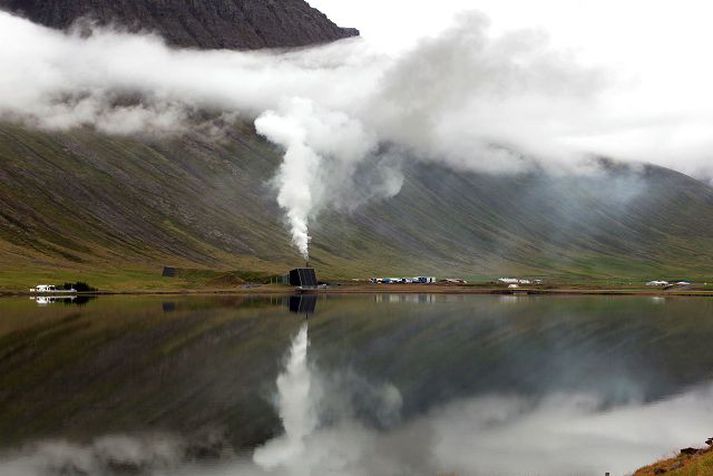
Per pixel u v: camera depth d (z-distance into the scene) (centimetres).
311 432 5222
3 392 6350
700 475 3672
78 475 4259
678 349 9756
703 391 6894
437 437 5156
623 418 5797
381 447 4900
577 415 5881
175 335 10238
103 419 5469
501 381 7262
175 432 5150
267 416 5634
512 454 4797
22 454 4628
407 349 9350
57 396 6212
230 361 8094
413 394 6569
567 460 4688
